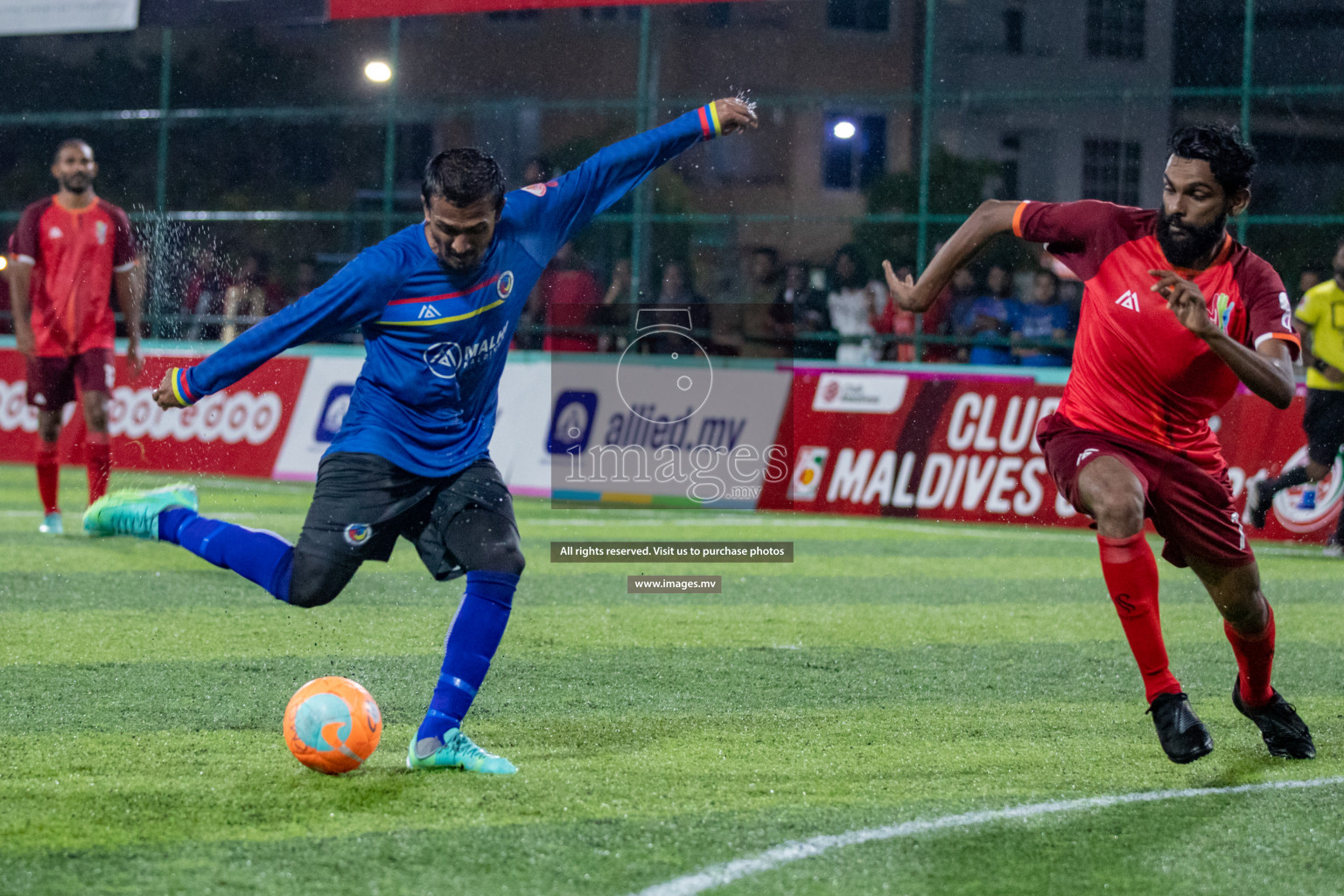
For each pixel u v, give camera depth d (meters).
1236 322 11.52
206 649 17.23
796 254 46.03
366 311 10.99
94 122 48.50
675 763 12.14
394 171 46.03
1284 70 44.00
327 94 52.66
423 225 11.43
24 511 31.89
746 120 13.06
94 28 38.25
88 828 9.93
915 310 13.01
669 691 15.42
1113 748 13.06
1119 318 11.80
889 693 15.57
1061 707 14.94
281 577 11.33
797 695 15.37
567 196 12.21
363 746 11.35
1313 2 43.38
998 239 41.25
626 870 9.22
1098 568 27.42
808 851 9.68
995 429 36.72
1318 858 9.75
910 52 54.53
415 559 26.70
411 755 11.68
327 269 45.69
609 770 11.83
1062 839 10.09
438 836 9.82
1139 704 15.12
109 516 11.90
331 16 36.78
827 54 53.69
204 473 41.94
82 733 12.84
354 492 11.31
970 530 34.41
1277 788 11.62
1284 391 10.97
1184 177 11.10
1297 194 43.59
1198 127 11.23
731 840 9.91
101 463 27.03
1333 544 30.30
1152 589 11.41
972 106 52.19
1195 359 11.59
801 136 52.69
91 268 26.62
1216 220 11.23
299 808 10.48
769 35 53.12
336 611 20.45
